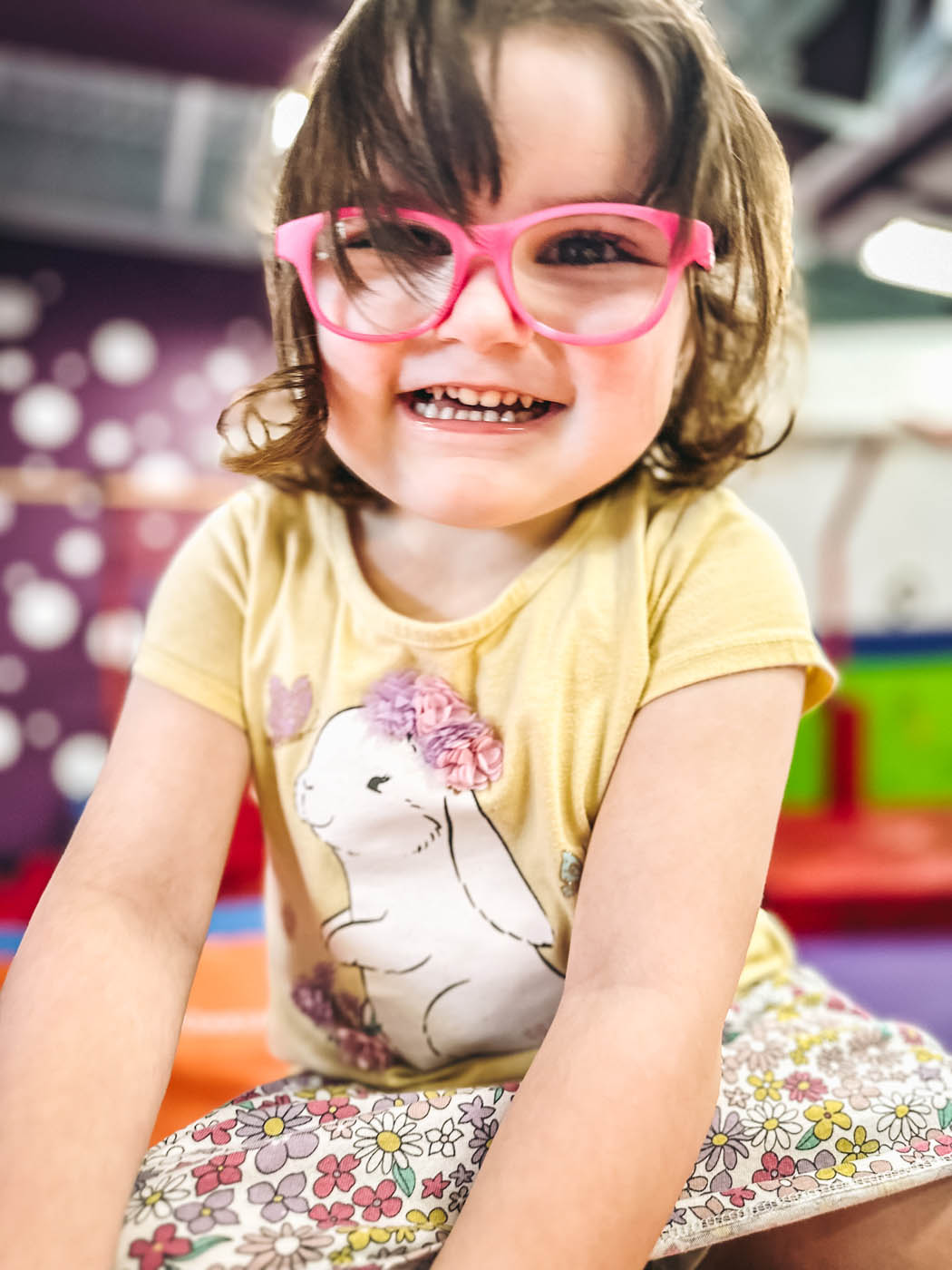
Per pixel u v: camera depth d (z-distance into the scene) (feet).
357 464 1.79
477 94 1.56
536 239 1.62
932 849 7.79
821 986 2.29
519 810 1.86
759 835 1.65
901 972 5.78
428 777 1.89
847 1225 1.70
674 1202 1.39
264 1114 1.63
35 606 12.62
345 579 2.02
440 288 1.62
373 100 1.62
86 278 13.17
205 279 13.67
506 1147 1.37
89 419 13.16
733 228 1.84
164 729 1.96
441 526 1.99
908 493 14.80
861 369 9.43
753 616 1.81
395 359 1.67
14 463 12.89
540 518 1.96
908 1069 1.82
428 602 1.99
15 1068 1.47
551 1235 1.27
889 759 9.76
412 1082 2.01
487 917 1.89
